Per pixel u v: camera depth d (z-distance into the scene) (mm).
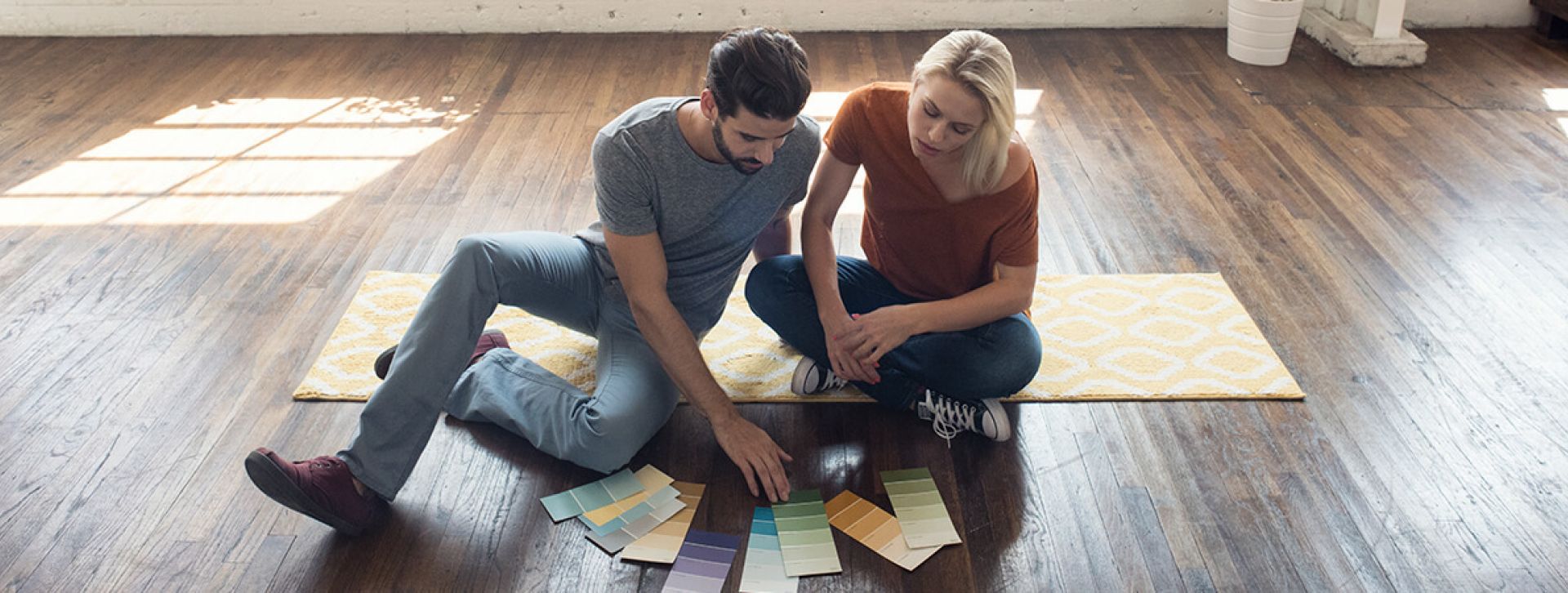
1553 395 2332
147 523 1987
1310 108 3965
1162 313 2645
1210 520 2004
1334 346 2516
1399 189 3312
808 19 4906
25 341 2531
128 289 2762
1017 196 2006
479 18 4871
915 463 2158
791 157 1979
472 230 3064
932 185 2035
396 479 1971
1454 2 4797
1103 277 2812
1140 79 4273
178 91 4188
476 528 1987
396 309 2660
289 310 2662
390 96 4121
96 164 3521
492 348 2326
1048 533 1980
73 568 1884
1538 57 4465
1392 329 2580
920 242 2152
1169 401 2328
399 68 4438
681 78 4320
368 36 4855
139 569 1885
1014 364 2152
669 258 2082
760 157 1785
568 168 3473
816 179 2170
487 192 3305
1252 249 2961
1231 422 2260
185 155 3590
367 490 1985
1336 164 3492
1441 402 2314
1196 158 3553
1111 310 2656
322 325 2600
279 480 1832
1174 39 4750
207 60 4551
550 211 3184
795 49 1705
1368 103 4008
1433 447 2180
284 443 2199
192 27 4879
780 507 2037
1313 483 2090
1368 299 2711
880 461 2164
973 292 2117
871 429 2256
